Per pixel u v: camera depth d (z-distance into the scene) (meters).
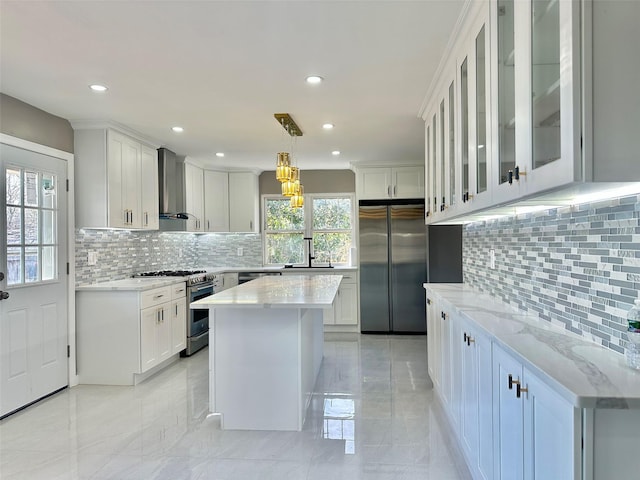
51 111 3.49
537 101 1.41
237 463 2.41
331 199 6.58
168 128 4.05
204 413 3.13
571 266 1.79
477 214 2.43
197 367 4.30
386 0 1.95
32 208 3.33
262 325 2.87
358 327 5.81
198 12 2.02
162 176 4.84
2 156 3.06
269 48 2.41
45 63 2.58
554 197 1.53
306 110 3.52
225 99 3.23
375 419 2.99
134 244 4.77
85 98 3.19
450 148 2.67
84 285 3.86
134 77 2.80
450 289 3.28
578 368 1.28
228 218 6.25
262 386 2.87
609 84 1.14
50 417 3.06
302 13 2.04
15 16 2.04
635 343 1.28
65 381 3.66
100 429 2.86
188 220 5.42
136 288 3.73
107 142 3.79
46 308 3.46
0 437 2.75
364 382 3.77
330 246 6.58
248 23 2.13
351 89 3.06
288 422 2.85
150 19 2.08
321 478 2.25
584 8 1.13
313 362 3.56
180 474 2.30
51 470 2.34
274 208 6.64
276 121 3.86
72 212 3.76
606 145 1.14
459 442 2.46
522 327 1.89
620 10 1.14
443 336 2.86
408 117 3.74
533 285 2.17
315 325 3.77
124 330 3.77
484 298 2.78
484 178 2.00
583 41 1.14
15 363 3.15
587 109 1.14
